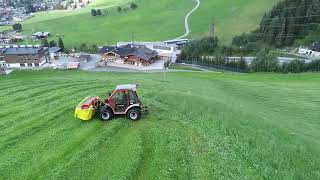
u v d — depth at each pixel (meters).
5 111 24.59
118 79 41.41
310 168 19.16
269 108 37.47
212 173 16.09
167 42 136.00
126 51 107.94
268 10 162.38
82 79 40.19
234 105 31.23
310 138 25.55
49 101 27.19
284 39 124.12
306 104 40.22
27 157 17.36
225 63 99.44
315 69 87.94
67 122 22.03
